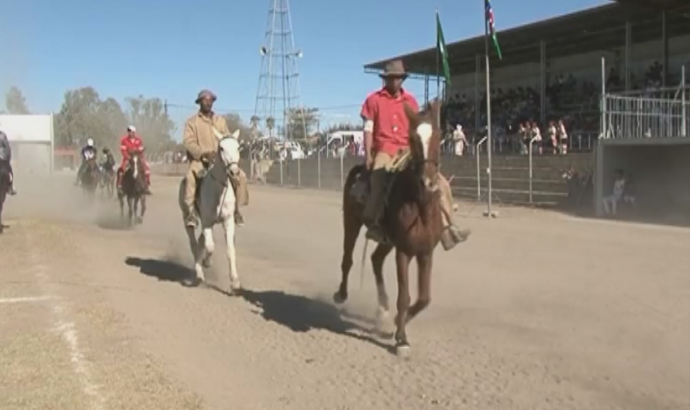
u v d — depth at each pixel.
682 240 16.91
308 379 6.88
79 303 9.55
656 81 33.75
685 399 6.23
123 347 7.55
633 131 24.45
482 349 7.75
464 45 38.78
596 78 40.78
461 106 46.75
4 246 14.68
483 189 30.83
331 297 10.52
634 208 23.70
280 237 17.77
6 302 9.53
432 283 11.33
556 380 6.75
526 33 35.84
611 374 6.90
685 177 24.41
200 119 11.27
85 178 26.88
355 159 42.25
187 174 11.23
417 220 7.29
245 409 6.04
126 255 14.34
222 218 10.70
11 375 6.48
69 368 6.73
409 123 7.30
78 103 102.56
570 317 9.09
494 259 13.84
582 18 32.22
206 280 11.82
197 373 6.95
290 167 50.12
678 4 28.62
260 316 9.35
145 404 5.82
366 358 7.53
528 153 30.83
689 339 8.04
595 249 15.32
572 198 26.59
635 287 10.91
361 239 16.81
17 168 43.81
